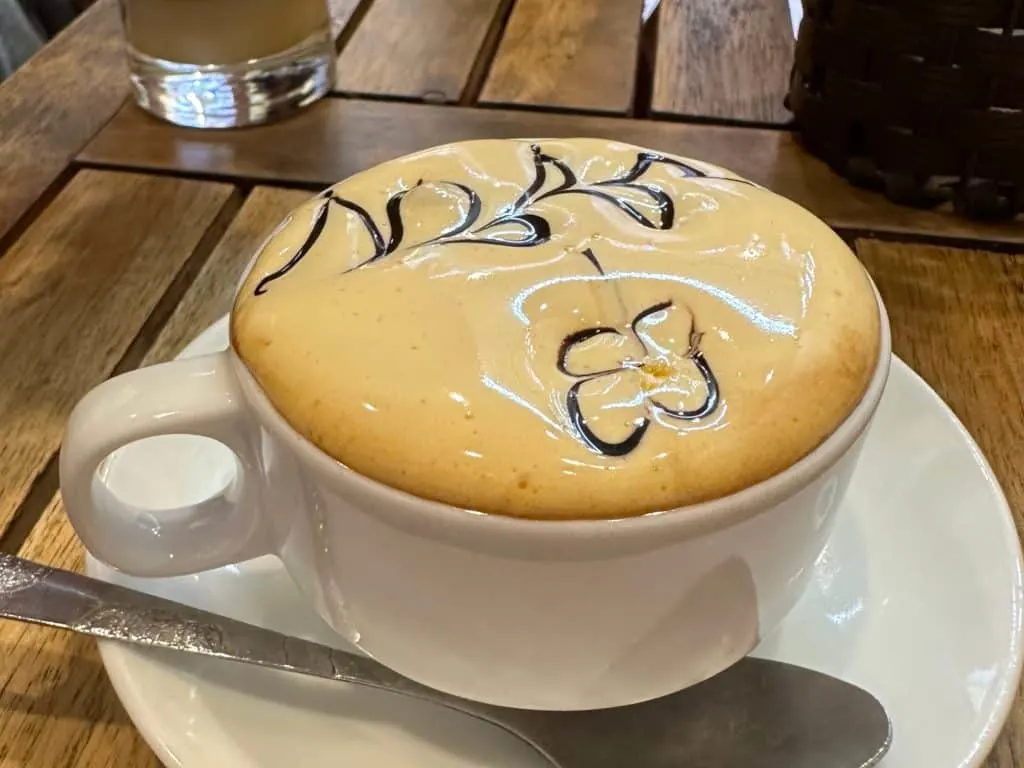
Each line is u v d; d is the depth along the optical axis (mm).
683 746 124
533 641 110
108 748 132
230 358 116
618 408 103
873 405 111
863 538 148
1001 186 232
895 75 228
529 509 98
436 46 305
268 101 269
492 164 137
